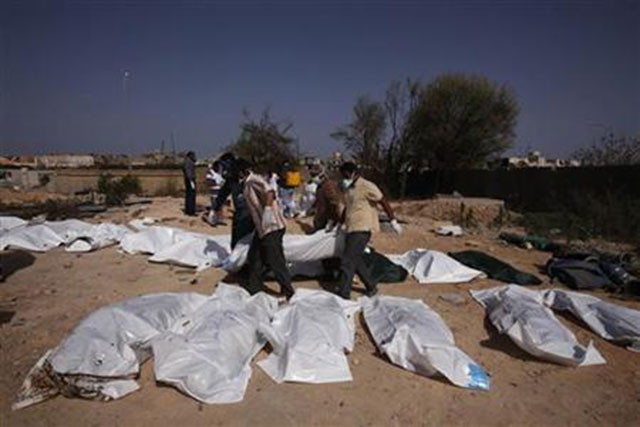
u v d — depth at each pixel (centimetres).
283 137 3553
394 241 995
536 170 2014
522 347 443
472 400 359
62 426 313
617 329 480
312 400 351
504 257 878
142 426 315
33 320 497
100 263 761
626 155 1853
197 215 1367
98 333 383
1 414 325
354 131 3189
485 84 2952
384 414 337
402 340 419
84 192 2564
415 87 3028
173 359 365
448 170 2816
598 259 748
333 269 667
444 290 640
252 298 505
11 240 845
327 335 422
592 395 372
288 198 1365
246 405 341
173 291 612
